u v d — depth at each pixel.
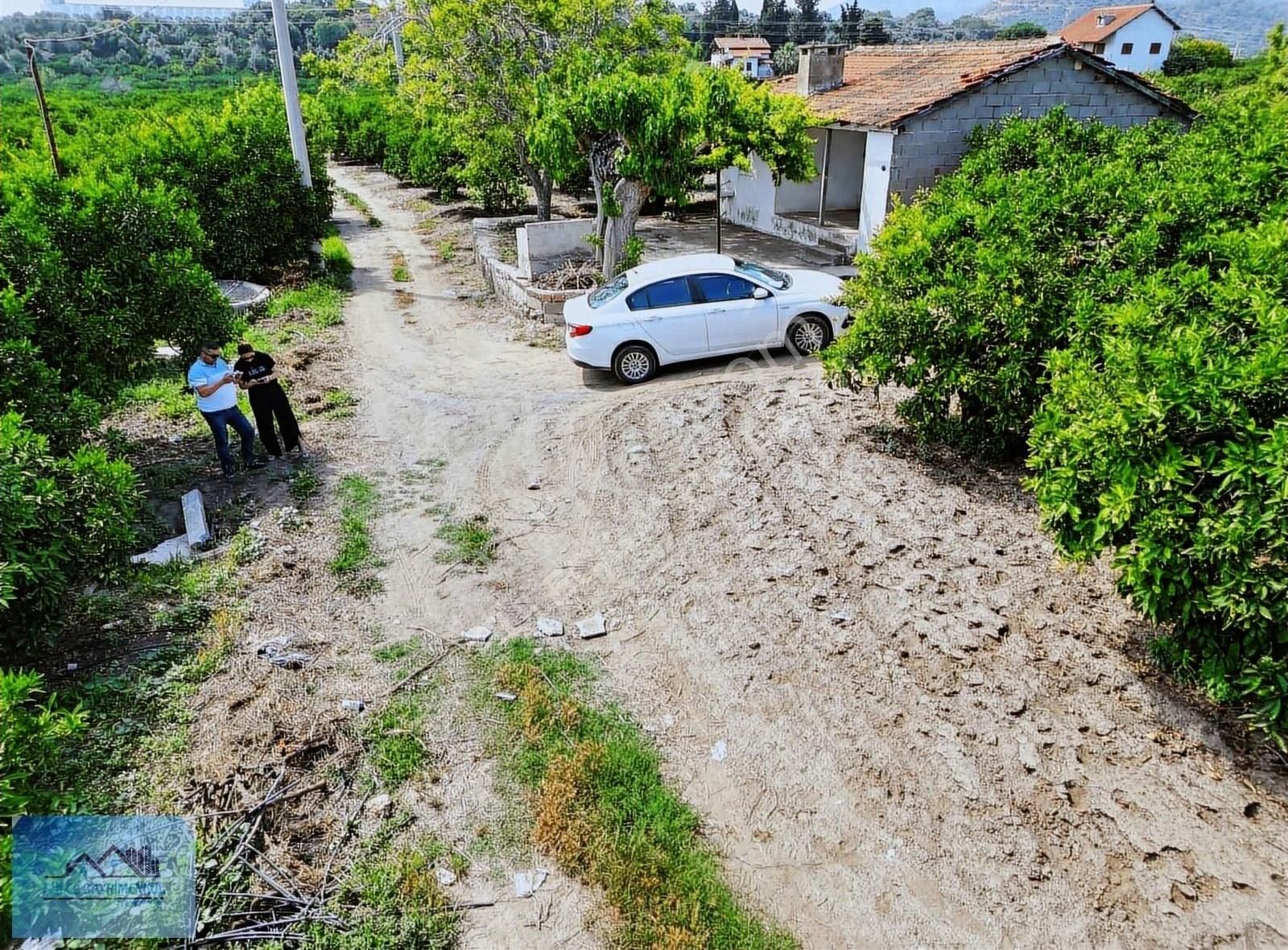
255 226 18.23
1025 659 5.86
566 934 4.23
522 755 5.32
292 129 19.05
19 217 8.88
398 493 8.89
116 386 9.40
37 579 5.61
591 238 15.16
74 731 4.80
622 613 6.77
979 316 8.04
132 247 9.37
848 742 5.34
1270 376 4.63
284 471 9.42
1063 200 8.91
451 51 19.23
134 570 6.77
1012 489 8.23
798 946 4.17
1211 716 5.27
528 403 11.31
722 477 8.77
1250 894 4.24
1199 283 6.24
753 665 6.07
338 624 6.67
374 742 5.42
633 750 5.33
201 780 5.01
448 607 6.89
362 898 4.39
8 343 7.19
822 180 20.47
